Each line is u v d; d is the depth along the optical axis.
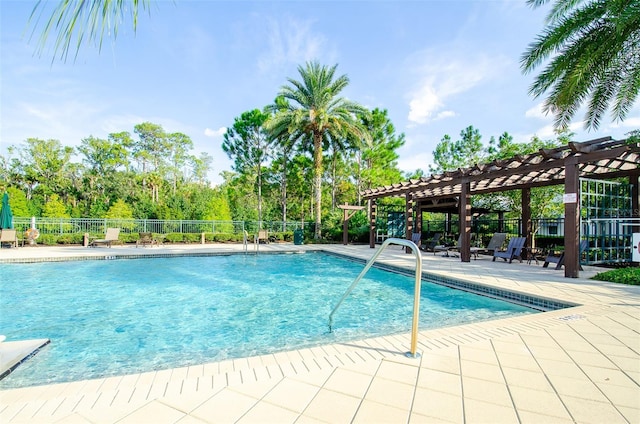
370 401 2.07
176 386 2.28
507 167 8.16
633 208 8.69
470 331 3.34
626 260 8.47
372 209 15.09
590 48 6.57
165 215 20.38
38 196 30.50
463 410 1.97
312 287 7.21
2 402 2.10
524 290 5.43
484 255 11.57
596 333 3.26
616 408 1.98
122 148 35.91
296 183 26.11
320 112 17.30
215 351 3.76
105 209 25.36
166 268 9.66
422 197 15.09
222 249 13.76
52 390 2.26
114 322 4.80
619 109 7.40
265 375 2.42
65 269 9.26
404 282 7.66
